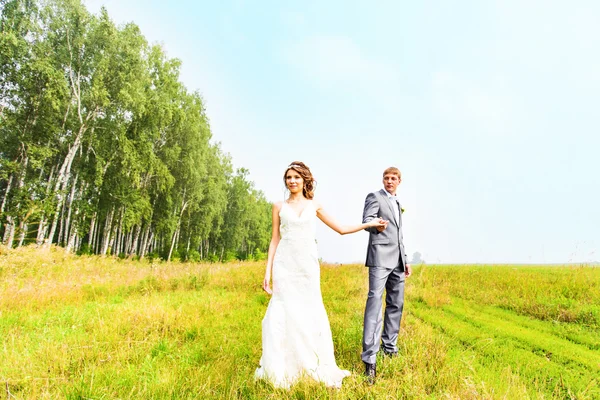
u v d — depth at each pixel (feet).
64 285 28.94
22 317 18.72
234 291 30.76
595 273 34.17
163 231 120.67
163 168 92.17
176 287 32.65
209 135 116.88
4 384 9.70
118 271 41.91
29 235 89.81
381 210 13.12
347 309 22.29
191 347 13.75
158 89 93.56
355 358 12.81
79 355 11.97
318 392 9.45
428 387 10.02
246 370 11.34
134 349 13.03
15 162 73.00
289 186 12.13
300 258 11.51
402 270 13.34
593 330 19.80
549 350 15.72
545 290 28.71
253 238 224.12
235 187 173.37
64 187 75.61
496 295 29.25
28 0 73.05
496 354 14.55
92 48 79.36
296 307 11.23
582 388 11.11
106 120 84.02
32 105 77.20
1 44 67.05
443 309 24.85
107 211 93.91
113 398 9.00
